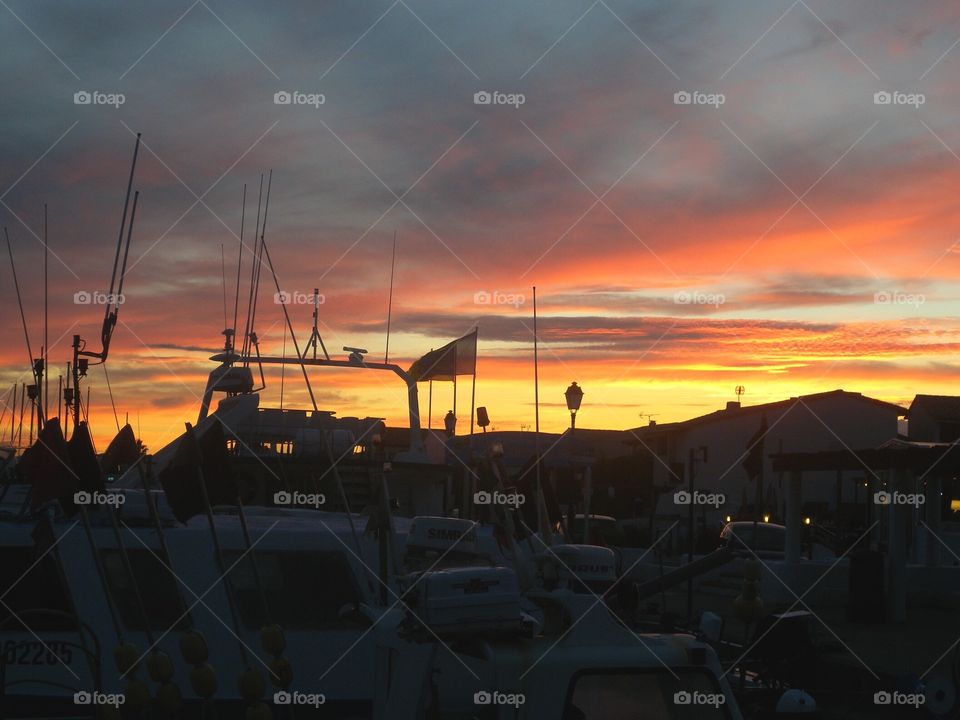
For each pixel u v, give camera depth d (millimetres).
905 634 19344
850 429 51219
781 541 29938
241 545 8328
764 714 7164
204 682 5230
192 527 8461
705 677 4551
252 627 8156
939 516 26469
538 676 4430
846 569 25172
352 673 8156
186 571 8156
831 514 43688
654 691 4500
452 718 4930
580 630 4594
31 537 8000
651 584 5723
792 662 9719
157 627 7992
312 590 8359
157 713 7605
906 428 51938
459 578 4543
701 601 24547
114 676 7871
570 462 11289
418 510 12633
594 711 4457
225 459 6453
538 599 4840
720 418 50750
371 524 7406
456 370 13789
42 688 7770
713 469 50344
